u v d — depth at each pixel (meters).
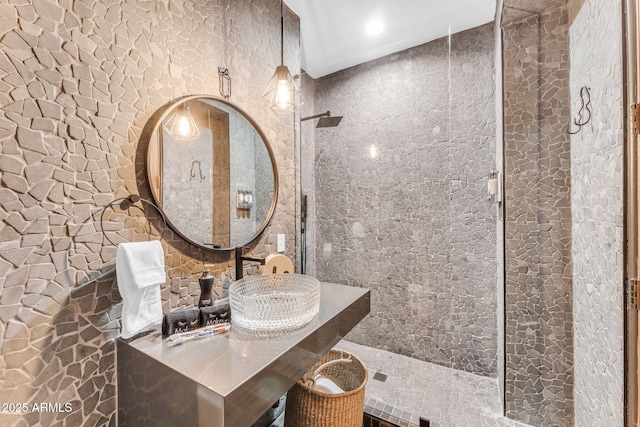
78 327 0.82
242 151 1.36
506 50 1.55
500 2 1.50
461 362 1.94
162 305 1.03
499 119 1.65
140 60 0.96
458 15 1.75
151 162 0.98
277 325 0.95
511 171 1.55
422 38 1.96
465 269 1.92
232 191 1.31
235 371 0.71
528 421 1.52
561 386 1.46
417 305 2.05
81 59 0.82
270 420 1.47
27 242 0.72
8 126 0.69
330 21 1.79
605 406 1.07
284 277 1.32
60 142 0.78
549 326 1.49
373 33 1.90
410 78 2.05
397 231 2.12
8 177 0.69
